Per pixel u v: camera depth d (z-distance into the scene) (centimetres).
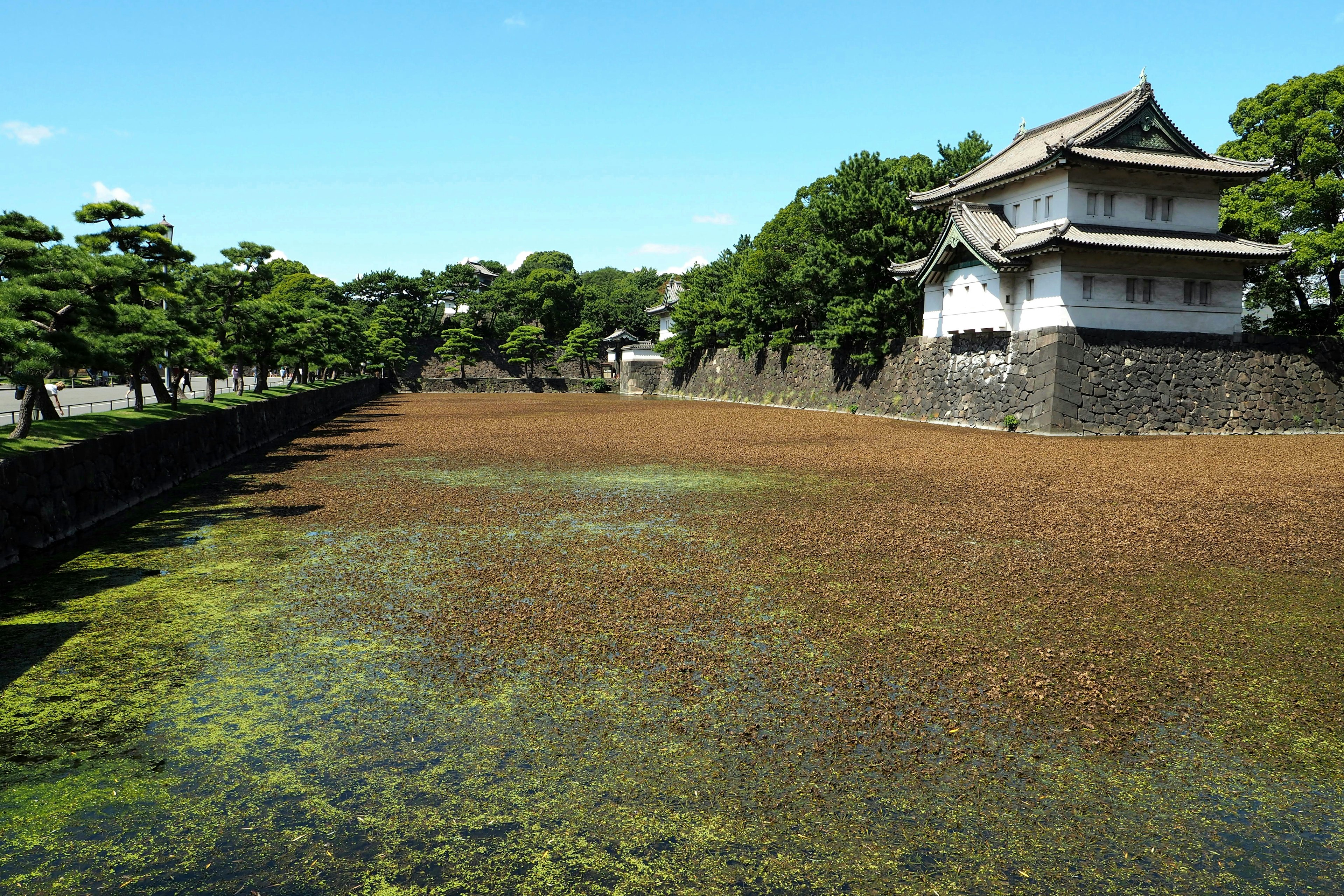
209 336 2788
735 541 1273
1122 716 660
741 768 584
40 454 1302
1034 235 3161
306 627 891
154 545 1298
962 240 3262
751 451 2548
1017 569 1090
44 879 470
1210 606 930
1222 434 3095
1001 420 3253
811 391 4947
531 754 608
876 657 787
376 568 1133
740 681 734
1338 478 1845
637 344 8200
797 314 5209
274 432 3120
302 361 4250
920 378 3844
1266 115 3400
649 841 500
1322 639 825
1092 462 2186
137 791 566
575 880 464
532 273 9269
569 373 9238
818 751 607
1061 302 2983
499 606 952
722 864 477
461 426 3666
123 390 4031
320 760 604
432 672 764
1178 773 574
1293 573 1062
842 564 1128
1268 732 632
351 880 467
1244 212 3256
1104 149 3041
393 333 8375
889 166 4722
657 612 924
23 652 826
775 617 904
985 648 807
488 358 9150
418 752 613
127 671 775
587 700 698
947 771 577
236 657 809
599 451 2595
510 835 509
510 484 1886
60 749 626
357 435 3256
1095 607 930
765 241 5281
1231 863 475
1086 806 534
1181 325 3127
